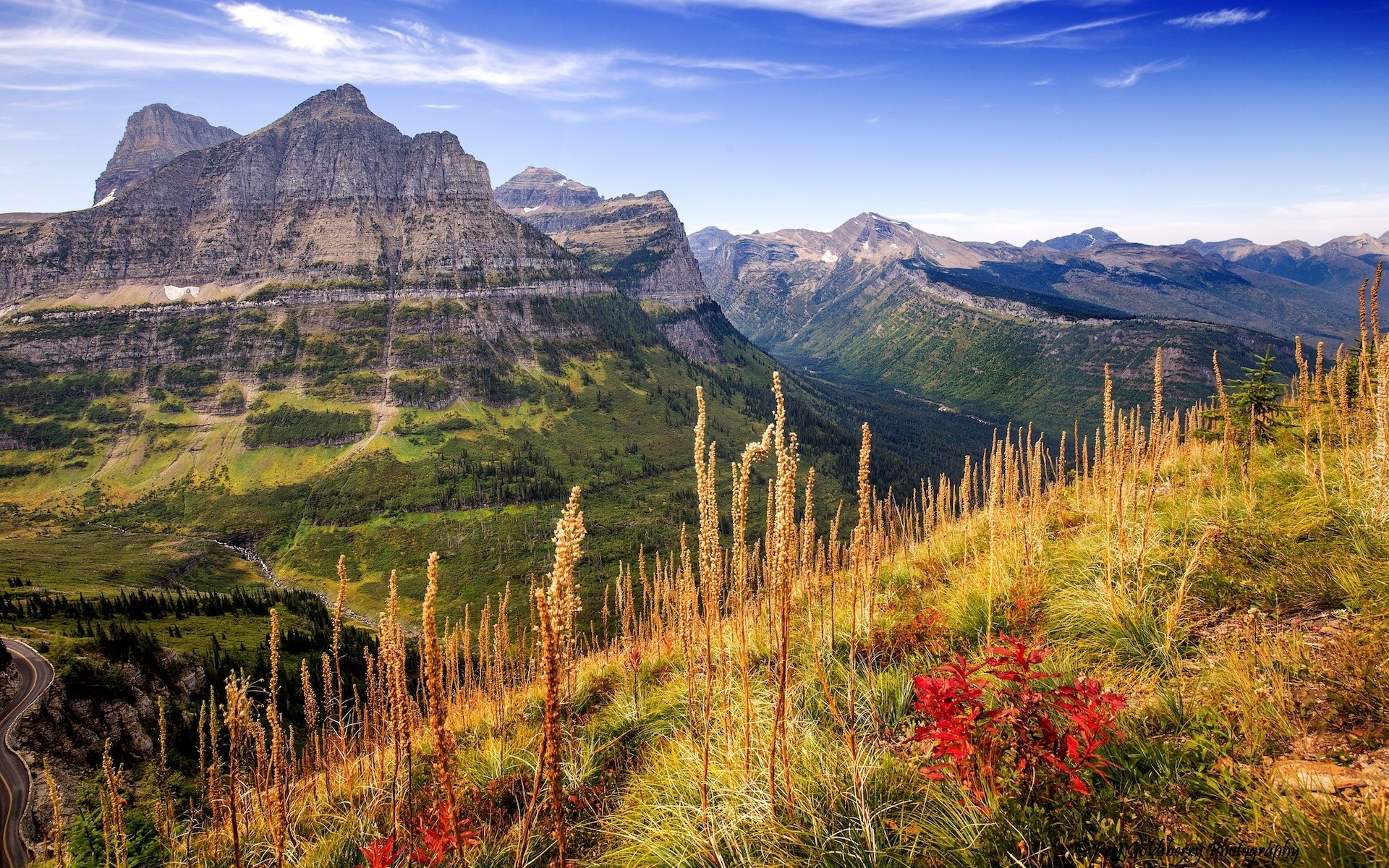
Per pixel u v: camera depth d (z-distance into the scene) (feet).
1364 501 28.89
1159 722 19.75
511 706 38.93
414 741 37.06
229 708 20.49
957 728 17.43
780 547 17.90
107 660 257.96
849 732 19.69
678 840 19.57
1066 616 27.86
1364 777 15.07
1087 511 41.70
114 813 34.22
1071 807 16.21
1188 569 24.73
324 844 27.32
